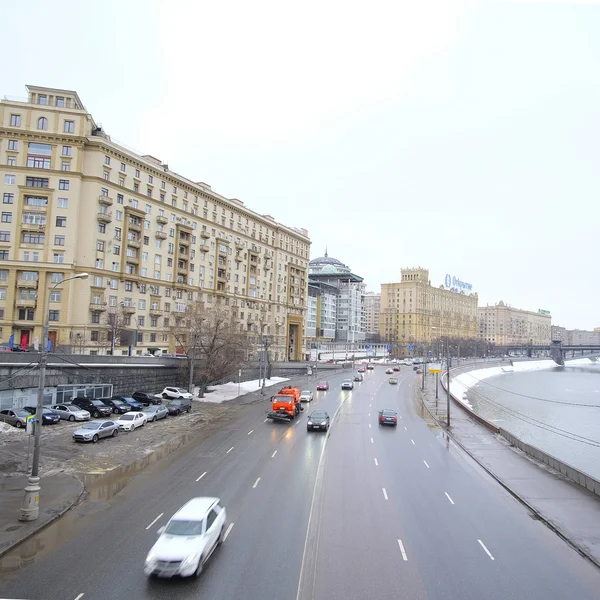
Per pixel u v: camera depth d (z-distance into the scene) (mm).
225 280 93125
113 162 69875
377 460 29031
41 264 63406
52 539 16391
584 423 75375
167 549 13867
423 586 13750
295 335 122188
